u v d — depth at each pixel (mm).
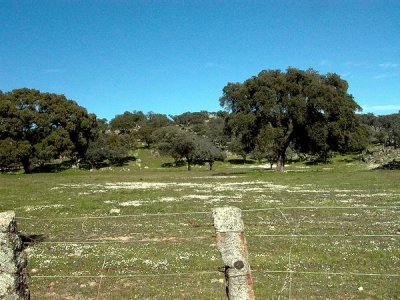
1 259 7426
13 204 31984
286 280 12602
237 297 7102
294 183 46219
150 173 82250
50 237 19141
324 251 15711
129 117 187625
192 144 101312
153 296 11680
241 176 61781
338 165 105562
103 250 16422
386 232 18484
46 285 12648
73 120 100625
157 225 21562
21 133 95750
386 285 12156
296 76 67562
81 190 43219
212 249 16359
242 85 70125
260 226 20562
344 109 66688
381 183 42562
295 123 69188
